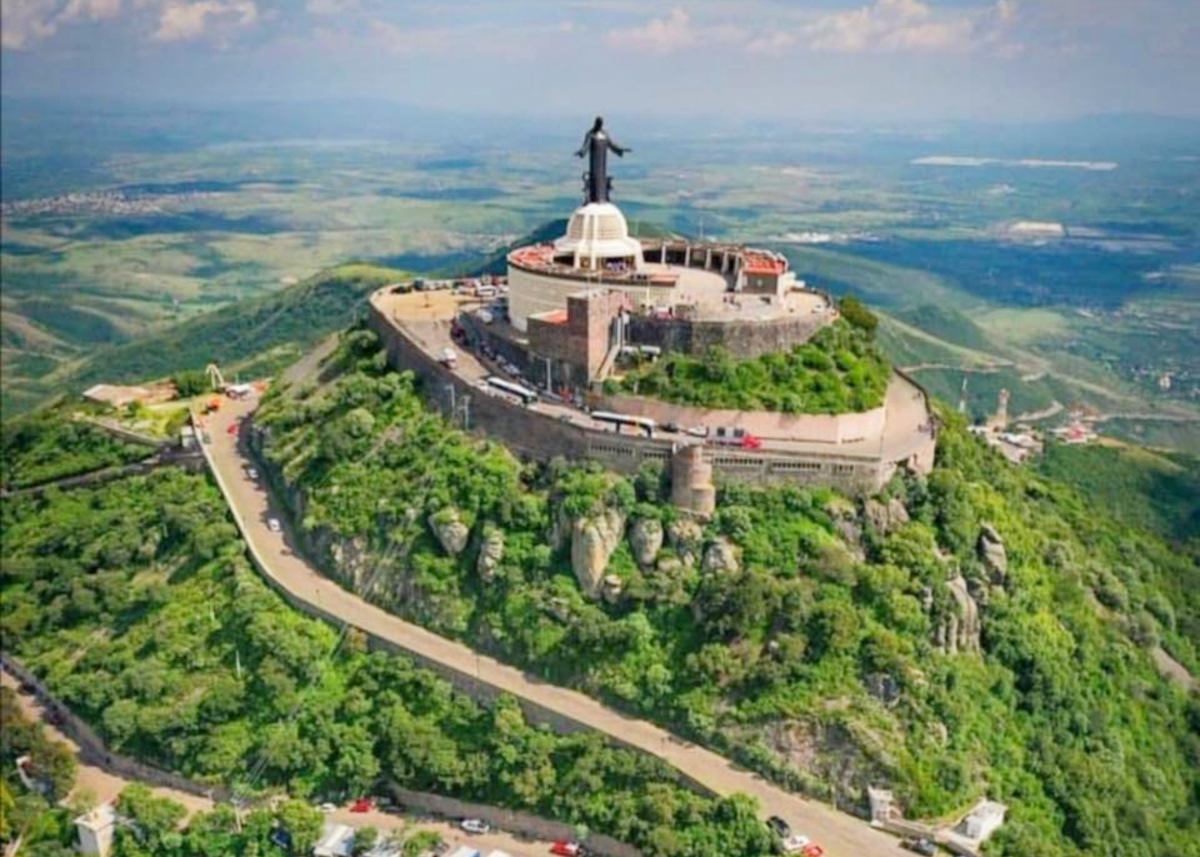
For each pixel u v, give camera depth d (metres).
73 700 199.75
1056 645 182.12
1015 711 172.00
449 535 192.50
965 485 189.75
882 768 154.25
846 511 177.25
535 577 184.38
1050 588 194.50
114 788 186.25
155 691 191.25
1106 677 188.25
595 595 180.38
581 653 175.75
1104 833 162.00
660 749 162.88
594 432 189.25
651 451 184.88
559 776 163.75
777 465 180.75
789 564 173.12
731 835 148.75
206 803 178.50
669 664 170.75
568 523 184.75
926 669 164.12
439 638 188.62
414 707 178.50
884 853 146.25
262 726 181.62
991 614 177.88
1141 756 182.50
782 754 159.38
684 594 174.38
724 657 165.62
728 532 177.50
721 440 187.88
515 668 180.62
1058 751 169.00
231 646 195.50
